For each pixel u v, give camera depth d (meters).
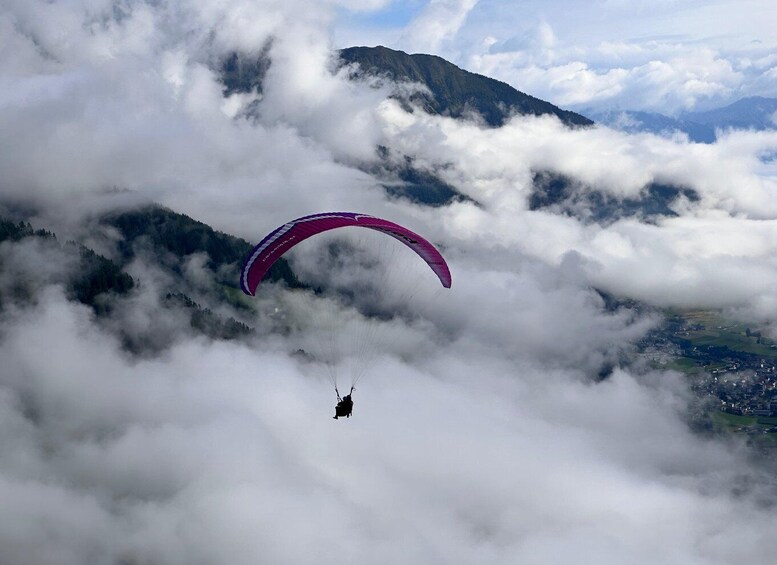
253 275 36.75
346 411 32.41
